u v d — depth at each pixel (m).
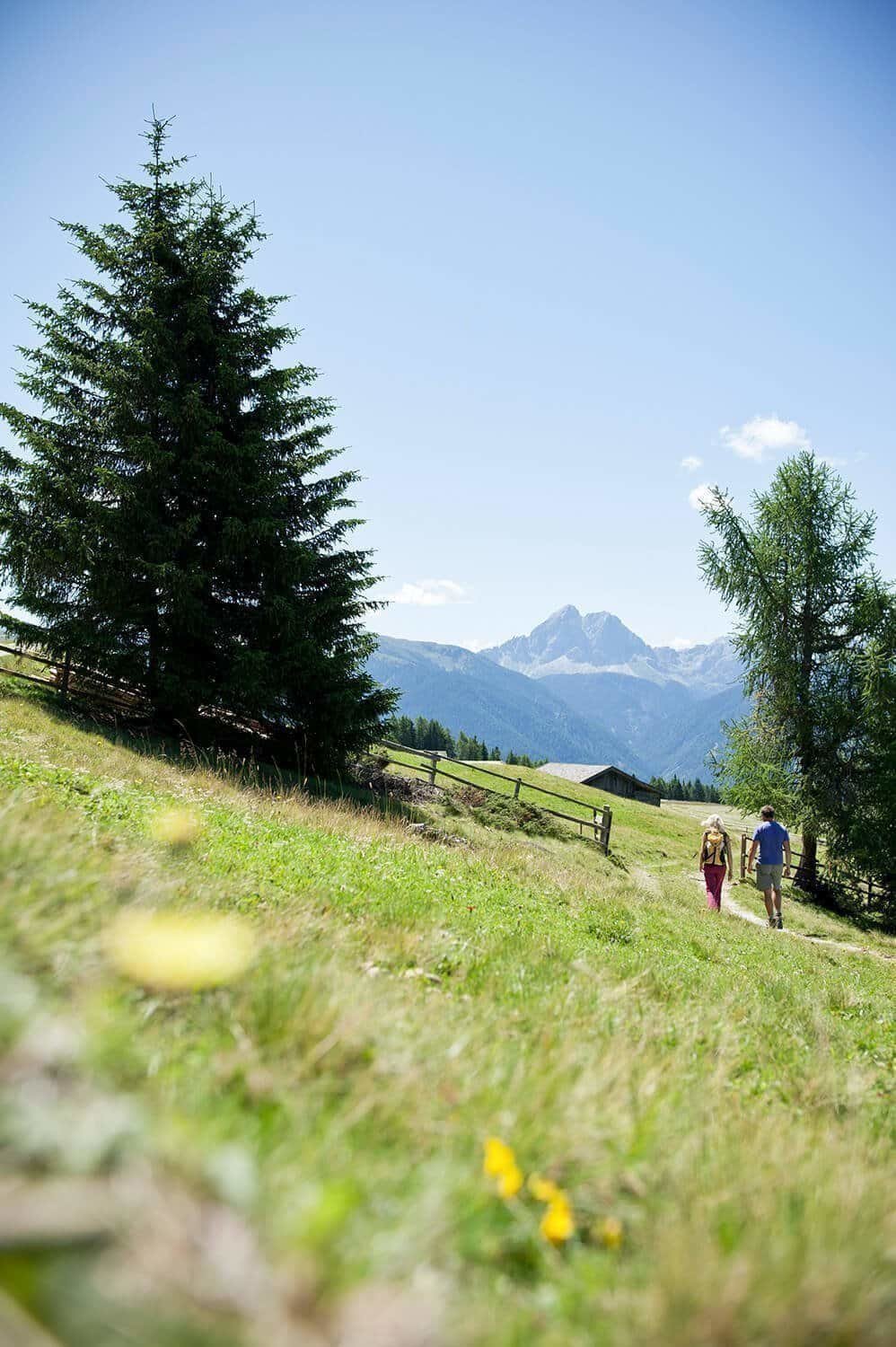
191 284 20.95
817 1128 3.71
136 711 21.05
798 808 30.33
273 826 10.72
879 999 10.20
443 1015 3.70
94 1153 1.16
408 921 6.16
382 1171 2.06
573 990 5.00
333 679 21.75
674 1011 5.61
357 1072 2.68
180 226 21.78
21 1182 1.00
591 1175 2.44
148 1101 1.89
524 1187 2.31
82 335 20.22
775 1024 6.34
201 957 3.01
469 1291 1.71
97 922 3.02
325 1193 1.56
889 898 30.08
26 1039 1.48
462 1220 1.97
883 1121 4.20
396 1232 1.70
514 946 6.42
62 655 19.97
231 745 21.75
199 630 19.70
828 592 30.95
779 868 19.12
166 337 19.73
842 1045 6.24
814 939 21.81
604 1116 2.79
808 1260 1.98
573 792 56.62
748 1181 2.58
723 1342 1.67
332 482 23.11
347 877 7.87
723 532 31.83
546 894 12.19
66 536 17.92
